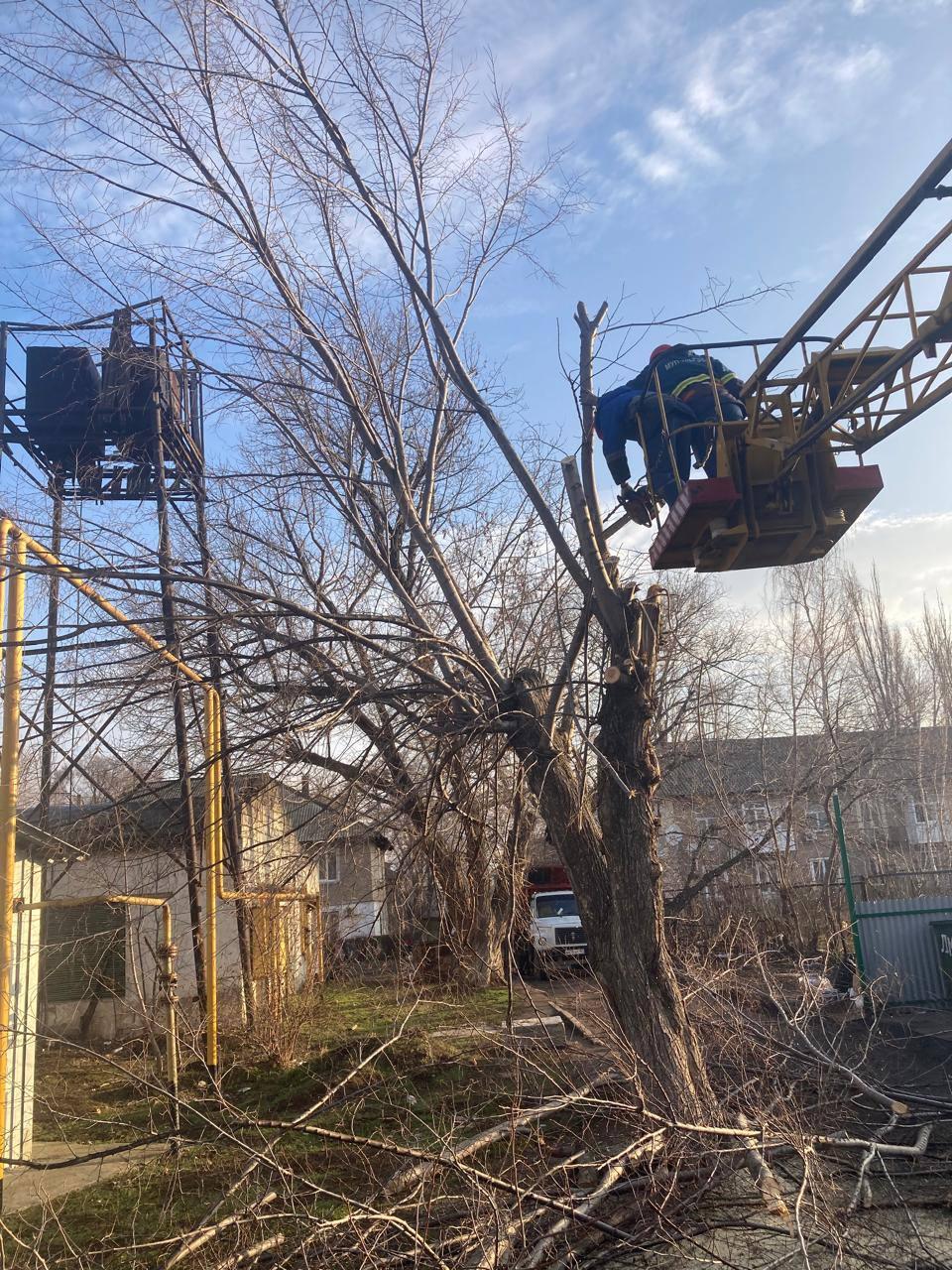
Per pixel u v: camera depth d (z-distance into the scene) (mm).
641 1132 5703
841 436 6906
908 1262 5090
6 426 11109
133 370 10367
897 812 28453
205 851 9570
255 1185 6391
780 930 17938
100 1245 5973
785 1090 7059
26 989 8156
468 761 7012
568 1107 6762
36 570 6117
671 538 7223
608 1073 6629
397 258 7781
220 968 13820
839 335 6352
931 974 14586
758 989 9312
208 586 7816
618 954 6777
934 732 27719
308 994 11820
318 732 6902
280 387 8750
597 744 7254
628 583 7191
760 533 6938
